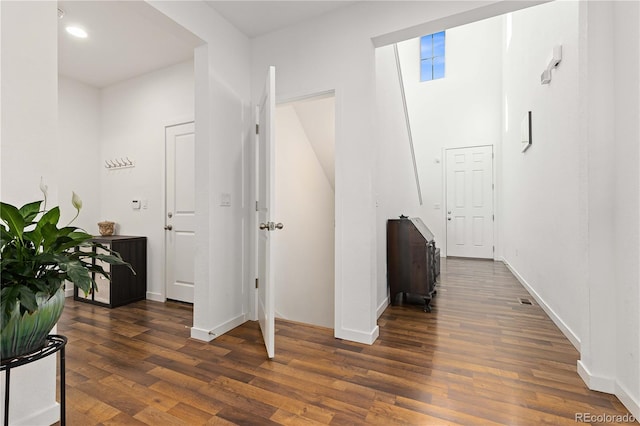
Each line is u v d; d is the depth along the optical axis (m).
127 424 1.41
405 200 4.39
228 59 2.54
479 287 3.95
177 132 3.36
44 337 1.00
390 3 2.21
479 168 6.28
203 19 2.29
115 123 3.79
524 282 3.97
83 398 1.61
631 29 1.49
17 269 0.90
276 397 1.62
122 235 3.74
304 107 3.58
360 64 2.32
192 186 3.29
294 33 2.58
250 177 2.79
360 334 2.30
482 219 6.25
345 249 2.37
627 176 1.53
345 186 2.38
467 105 6.38
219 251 2.47
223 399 1.60
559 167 2.59
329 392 1.66
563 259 2.49
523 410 1.51
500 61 6.13
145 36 2.78
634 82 1.47
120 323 2.73
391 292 3.21
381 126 3.10
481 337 2.38
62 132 3.56
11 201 1.31
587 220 1.72
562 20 2.49
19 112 1.34
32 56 1.38
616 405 1.54
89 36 2.77
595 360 1.68
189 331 2.54
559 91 2.58
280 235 3.83
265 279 2.25
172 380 1.78
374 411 1.50
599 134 1.67
